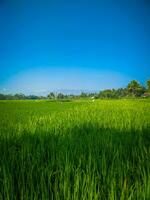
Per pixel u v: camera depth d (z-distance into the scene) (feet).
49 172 10.78
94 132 18.33
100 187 9.86
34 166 11.51
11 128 21.68
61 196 9.40
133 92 330.34
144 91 327.06
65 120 26.09
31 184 9.75
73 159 11.83
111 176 10.32
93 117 28.66
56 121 25.59
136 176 10.73
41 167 11.10
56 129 19.92
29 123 24.32
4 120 29.71
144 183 9.53
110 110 43.42
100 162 11.59
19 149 14.20
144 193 8.92
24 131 19.20
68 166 10.69
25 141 15.69
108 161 12.09
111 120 25.81
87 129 20.80
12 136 17.69
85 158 12.17
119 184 9.93
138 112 37.24
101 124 22.81
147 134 17.98
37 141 16.21
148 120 25.61
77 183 9.45
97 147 13.43
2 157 12.42
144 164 11.48
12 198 9.29
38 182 10.49
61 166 11.00
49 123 24.08
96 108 51.01
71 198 9.21
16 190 10.03
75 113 35.60
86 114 33.14
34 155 12.64
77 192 9.07
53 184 10.16
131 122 23.62
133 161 11.98
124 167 11.07
